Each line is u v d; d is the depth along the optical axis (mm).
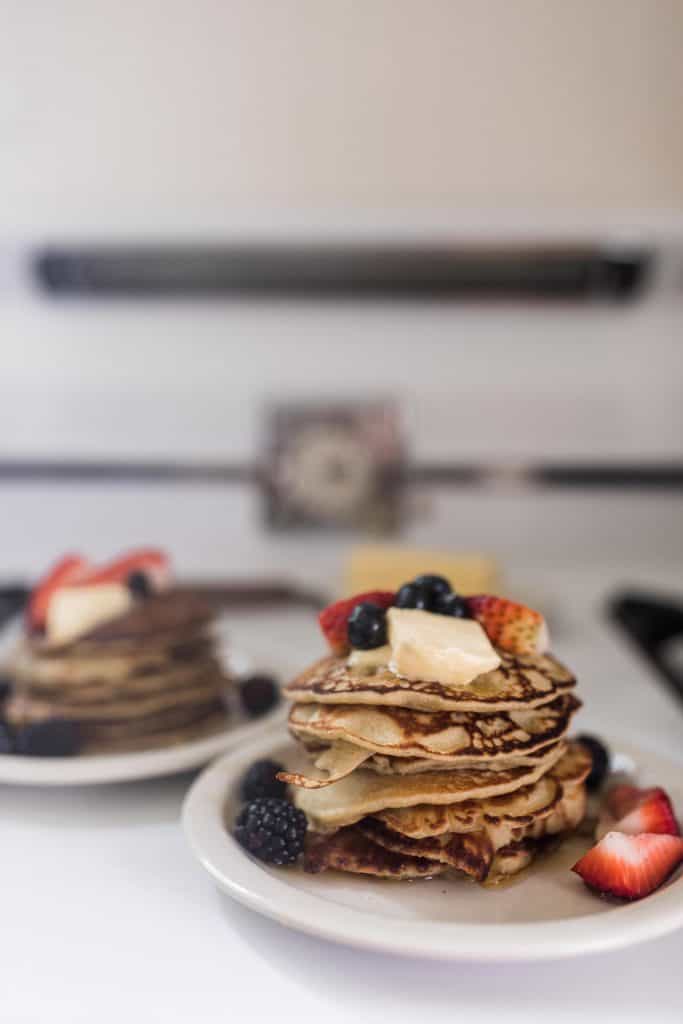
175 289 1000
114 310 1045
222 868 420
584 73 940
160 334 1053
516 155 957
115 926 430
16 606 855
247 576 1002
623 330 1053
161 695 579
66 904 444
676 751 577
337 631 478
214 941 422
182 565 1043
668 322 1050
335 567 1077
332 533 1079
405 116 955
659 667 725
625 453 1079
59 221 907
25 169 956
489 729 442
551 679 457
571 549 1100
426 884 435
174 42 940
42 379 1060
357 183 966
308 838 451
